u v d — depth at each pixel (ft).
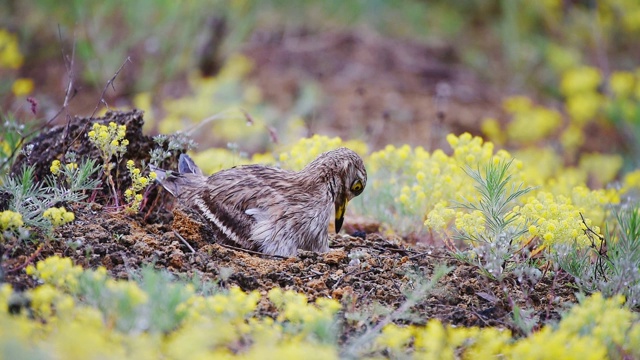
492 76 82.23
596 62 84.94
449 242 36.06
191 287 26.94
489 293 31.37
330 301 28.66
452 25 88.12
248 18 75.20
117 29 72.69
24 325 23.22
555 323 28.35
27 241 29.71
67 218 29.35
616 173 66.33
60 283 25.79
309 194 35.94
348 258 33.83
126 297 23.89
